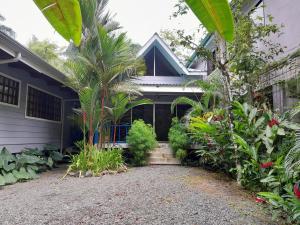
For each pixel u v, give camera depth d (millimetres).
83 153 6391
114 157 6617
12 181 5375
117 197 3992
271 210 3238
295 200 2686
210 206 3541
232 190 4461
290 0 5727
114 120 7250
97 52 6480
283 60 5375
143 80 11141
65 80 7406
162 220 3023
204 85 7008
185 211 3338
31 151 6891
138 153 7609
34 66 6012
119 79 7078
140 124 8031
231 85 6047
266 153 4344
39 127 7953
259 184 4230
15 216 3234
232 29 792
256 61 5582
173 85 9297
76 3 870
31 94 7543
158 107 10672
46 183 5324
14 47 5070
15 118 6621
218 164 5801
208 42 7672
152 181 5141
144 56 11156
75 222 2977
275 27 5492
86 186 4820
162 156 8305
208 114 6441
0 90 6078
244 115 4852
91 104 6207
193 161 7785
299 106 4297
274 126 4176
